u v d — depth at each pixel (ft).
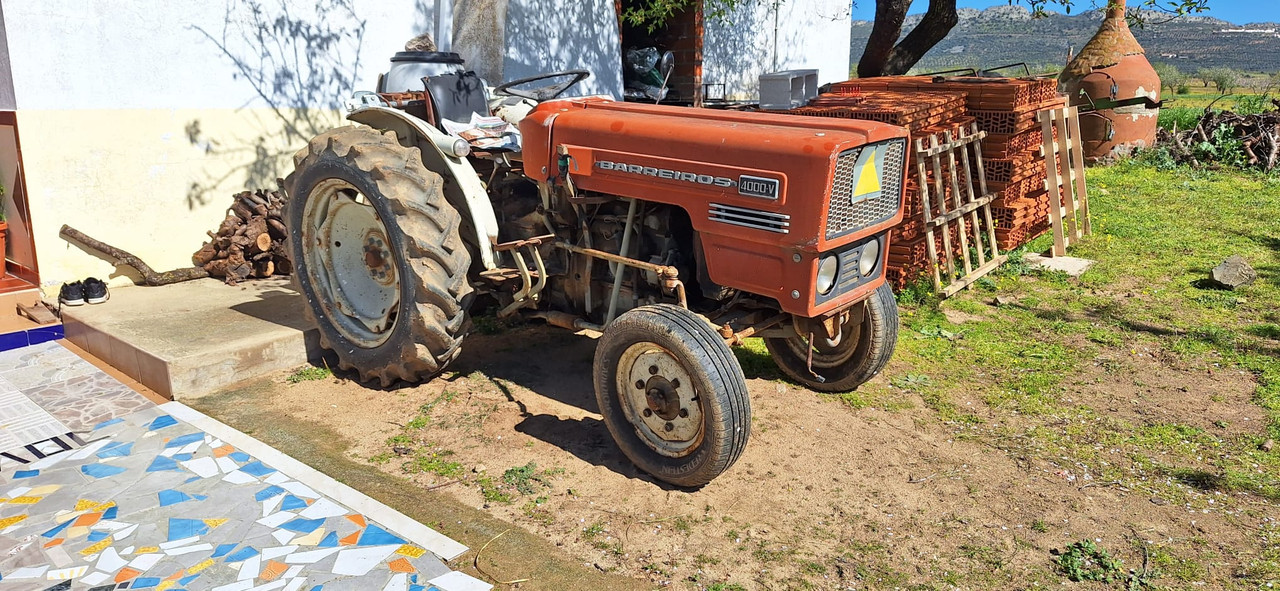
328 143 14.15
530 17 25.34
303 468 11.66
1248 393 14.51
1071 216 24.58
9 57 16.92
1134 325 18.01
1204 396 14.40
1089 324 18.13
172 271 19.44
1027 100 23.11
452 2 23.88
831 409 13.92
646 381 11.34
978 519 10.68
